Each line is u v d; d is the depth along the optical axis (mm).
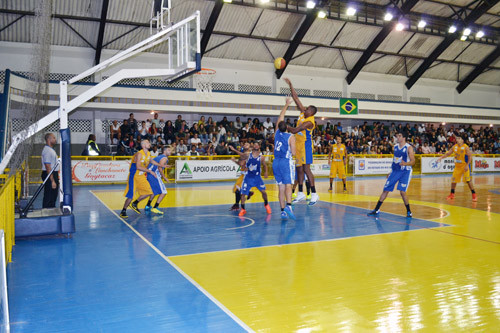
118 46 20781
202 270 4551
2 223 4078
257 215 8633
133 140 18719
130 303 3541
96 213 8922
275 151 7777
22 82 15641
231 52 23438
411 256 5180
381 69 28141
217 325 3082
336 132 25141
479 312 3357
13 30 18422
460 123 31375
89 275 4355
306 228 7102
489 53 29375
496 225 7410
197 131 20953
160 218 8242
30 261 4926
